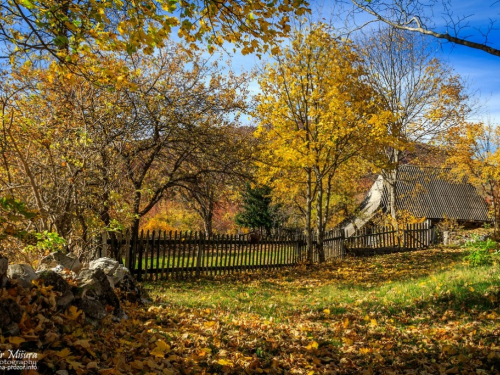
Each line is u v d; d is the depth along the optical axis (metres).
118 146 10.29
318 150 14.55
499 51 4.52
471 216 35.44
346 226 32.03
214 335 5.16
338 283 11.55
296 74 14.20
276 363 4.53
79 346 3.68
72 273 5.60
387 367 4.76
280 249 15.40
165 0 4.65
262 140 15.01
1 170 8.44
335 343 5.53
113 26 5.71
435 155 24.58
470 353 5.05
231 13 4.87
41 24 4.70
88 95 9.24
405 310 7.22
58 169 8.71
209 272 13.21
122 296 6.65
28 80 8.48
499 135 23.95
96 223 8.77
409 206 33.69
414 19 5.26
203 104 13.67
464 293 7.52
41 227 7.92
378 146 14.49
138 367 3.67
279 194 24.00
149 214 25.92
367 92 14.39
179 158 13.59
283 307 7.96
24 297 4.00
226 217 31.53
